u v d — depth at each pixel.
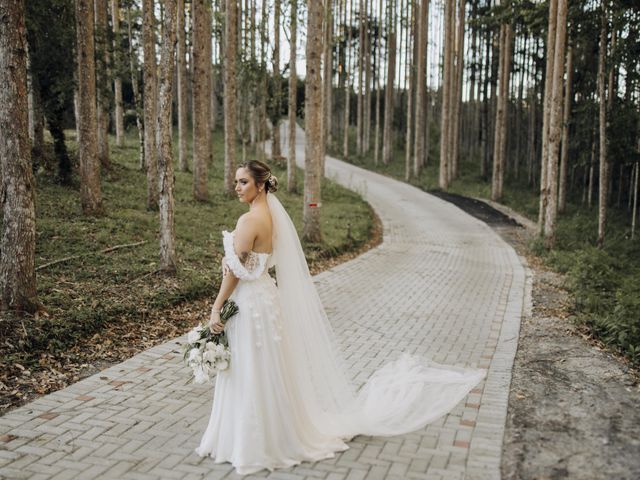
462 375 5.53
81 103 12.51
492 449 3.94
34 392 5.00
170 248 9.37
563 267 13.94
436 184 35.50
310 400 4.05
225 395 3.77
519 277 12.61
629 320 7.27
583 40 20.19
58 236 10.70
